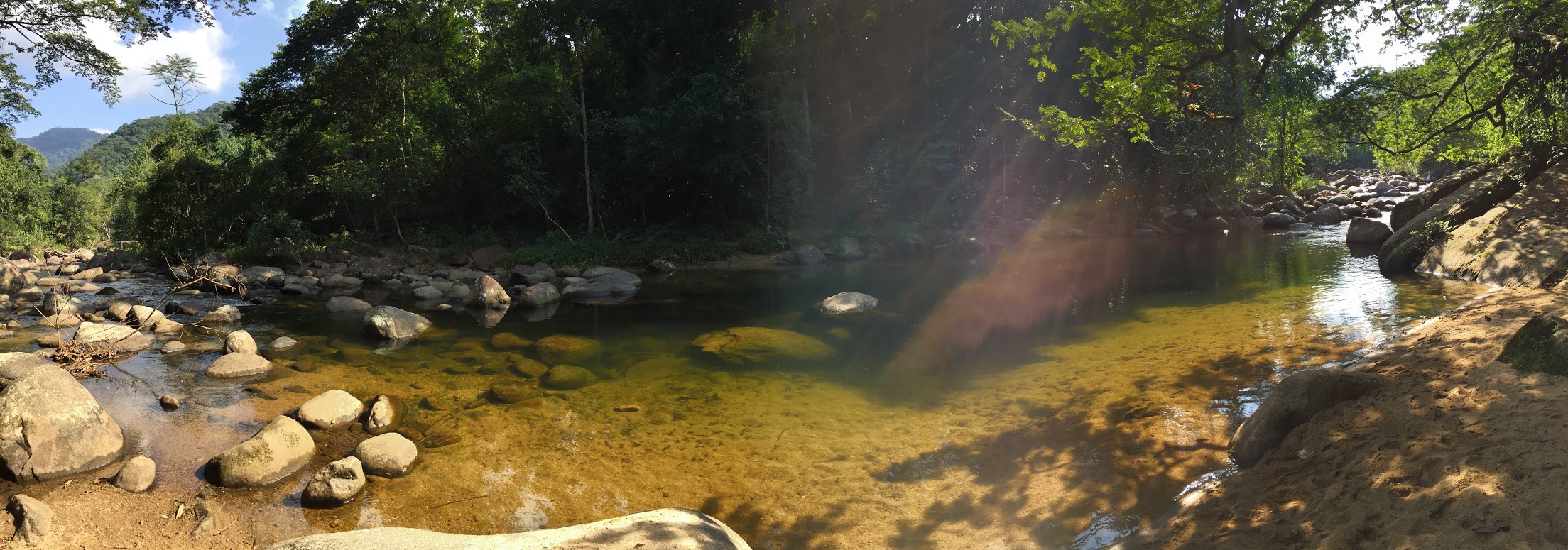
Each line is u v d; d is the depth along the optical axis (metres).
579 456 6.00
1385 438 4.30
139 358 9.30
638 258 21.06
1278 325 9.07
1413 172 40.94
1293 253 17.50
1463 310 8.05
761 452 5.98
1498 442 3.78
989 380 7.75
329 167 26.36
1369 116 13.84
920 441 6.06
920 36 27.25
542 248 21.89
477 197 26.58
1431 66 13.14
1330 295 10.98
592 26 25.08
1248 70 12.98
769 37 24.00
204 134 31.48
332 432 6.61
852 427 6.50
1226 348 8.06
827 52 27.31
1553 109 12.29
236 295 16.06
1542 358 4.68
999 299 13.17
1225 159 25.72
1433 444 4.00
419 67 26.64
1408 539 3.21
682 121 22.81
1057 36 25.23
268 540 4.70
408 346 10.25
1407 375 5.37
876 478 5.38
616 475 5.61
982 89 27.28
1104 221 26.86
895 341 10.05
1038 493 4.91
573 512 5.01
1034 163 29.12
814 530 4.65
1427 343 6.52
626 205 25.92
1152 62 11.69
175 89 31.66
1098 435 5.79
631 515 4.06
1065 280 15.24
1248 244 20.56
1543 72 11.17
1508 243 11.26
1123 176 27.72
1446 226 13.27
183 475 5.61
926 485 5.20
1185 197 28.31
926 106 27.67
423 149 25.16
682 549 3.59
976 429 6.25
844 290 15.45
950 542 4.40
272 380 8.27
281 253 22.73
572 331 11.29
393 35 26.84
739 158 23.22
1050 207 28.80
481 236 23.98
